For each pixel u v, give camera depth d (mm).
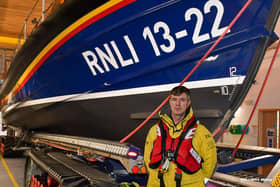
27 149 4688
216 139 2434
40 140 4598
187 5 2396
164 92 2645
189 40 2471
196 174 1816
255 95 8586
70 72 3277
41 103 3891
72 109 3398
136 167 2342
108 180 2416
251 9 2285
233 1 2262
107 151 2641
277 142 7871
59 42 3250
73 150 3516
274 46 6105
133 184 2555
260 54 2324
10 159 7801
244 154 3643
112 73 2910
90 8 2852
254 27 2295
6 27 8852
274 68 7898
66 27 3121
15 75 4672
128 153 2369
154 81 2691
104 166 3064
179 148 1821
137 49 2705
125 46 2762
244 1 2242
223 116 2424
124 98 2875
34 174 3799
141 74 2727
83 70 3150
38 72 3781
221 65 2398
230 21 2307
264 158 3012
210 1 2316
